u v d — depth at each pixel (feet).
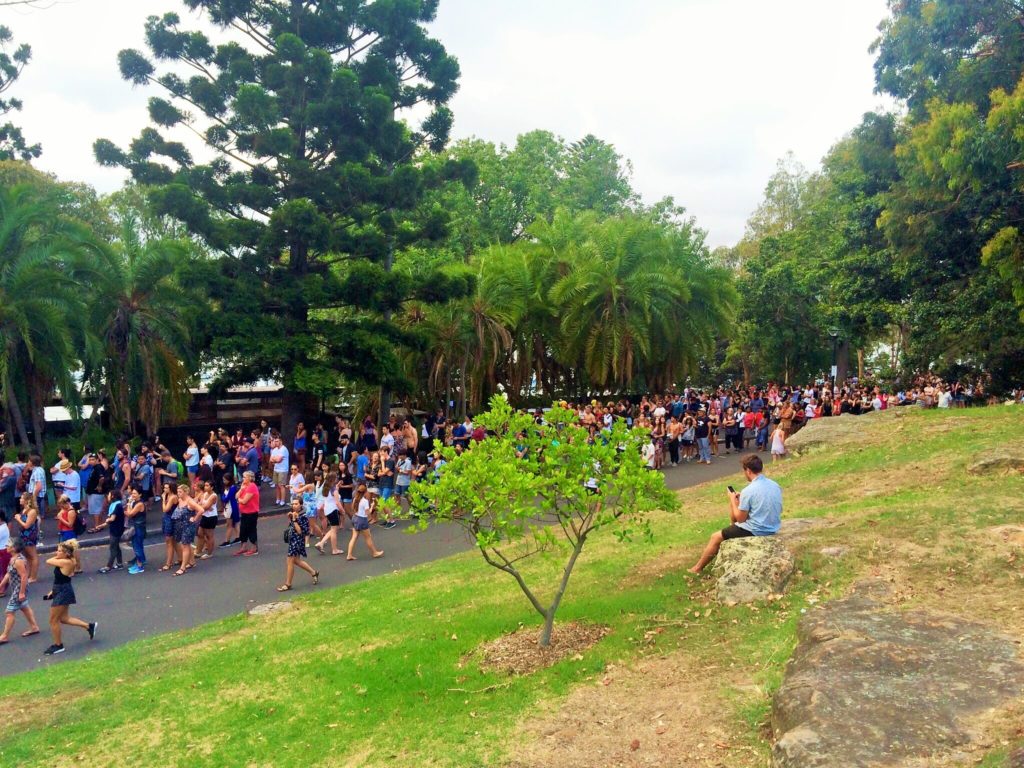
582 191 154.61
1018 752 12.76
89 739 23.41
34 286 68.18
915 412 67.00
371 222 82.33
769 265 140.87
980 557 25.99
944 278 73.97
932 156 57.88
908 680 16.49
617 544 39.81
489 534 23.03
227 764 20.59
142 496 62.28
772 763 14.62
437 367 89.15
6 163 104.58
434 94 87.66
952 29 63.31
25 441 68.74
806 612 21.83
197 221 72.13
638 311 90.79
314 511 50.08
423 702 22.57
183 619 38.11
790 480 51.80
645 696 20.17
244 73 76.33
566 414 25.16
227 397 96.37
